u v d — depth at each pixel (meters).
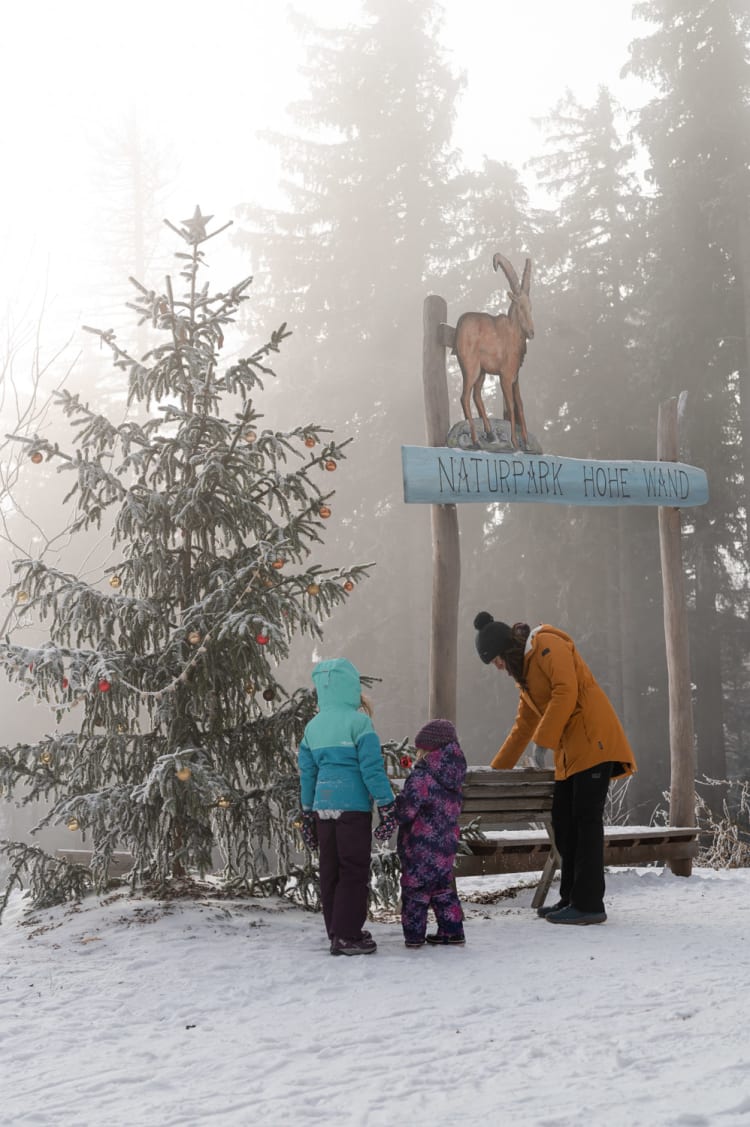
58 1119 3.03
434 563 7.67
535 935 5.85
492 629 6.57
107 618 6.69
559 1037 3.71
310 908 6.56
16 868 6.61
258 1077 3.40
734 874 8.95
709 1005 4.07
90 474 6.72
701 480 9.24
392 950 5.50
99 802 6.29
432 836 5.62
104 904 6.35
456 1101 3.08
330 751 5.59
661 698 25.20
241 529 7.10
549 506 25.80
